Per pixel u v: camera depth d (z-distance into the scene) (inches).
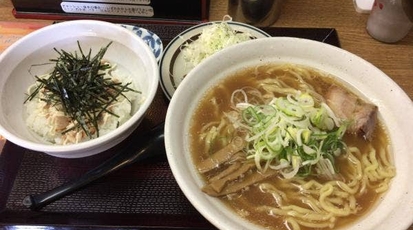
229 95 11.6
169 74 13.7
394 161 10.1
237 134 10.8
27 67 12.4
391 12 14.3
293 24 16.1
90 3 15.5
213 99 11.4
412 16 14.2
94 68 12.1
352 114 10.8
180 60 14.4
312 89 11.6
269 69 12.0
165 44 15.2
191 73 10.9
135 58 12.7
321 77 11.9
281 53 11.9
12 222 10.5
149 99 10.7
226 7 16.6
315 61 11.9
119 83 12.1
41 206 10.6
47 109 11.6
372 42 15.5
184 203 11.0
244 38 14.5
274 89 11.7
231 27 15.0
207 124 11.0
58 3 15.6
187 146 10.3
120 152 11.3
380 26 15.0
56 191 10.6
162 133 11.4
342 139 10.8
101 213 10.7
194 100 11.1
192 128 10.8
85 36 12.9
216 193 9.4
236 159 10.2
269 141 10.0
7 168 11.7
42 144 10.1
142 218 10.6
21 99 12.1
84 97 11.6
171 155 9.2
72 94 11.6
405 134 10.1
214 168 10.1
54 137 11.3
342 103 11.0
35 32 12.3
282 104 10.5
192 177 9.7
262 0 15.0
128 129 10.5
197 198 8.7
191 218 10.7
